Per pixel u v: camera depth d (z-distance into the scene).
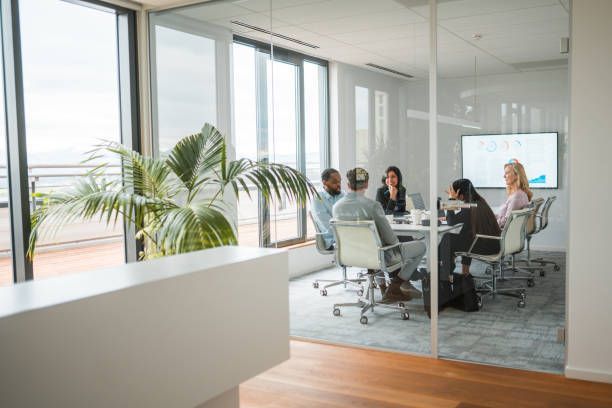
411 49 3.87
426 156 3.87
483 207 3.72
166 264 1.90
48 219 3.63
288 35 4.22
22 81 3.92
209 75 4.49
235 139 4.43
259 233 4.35
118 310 1.55
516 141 3.61
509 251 3.67
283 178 3.83
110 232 9.02
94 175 3.94
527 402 3.09
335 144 4.12
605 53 3.24
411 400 3.14
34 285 1.59
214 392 1.88
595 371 3.39
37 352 1.36
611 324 3.33
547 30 3.49
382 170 3.99
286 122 4.26
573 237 3.39
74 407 1.45
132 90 4.69
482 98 3.69
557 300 3.55
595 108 3.29
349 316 4.16
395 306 4.01
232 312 1.95
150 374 1.65
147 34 4.69
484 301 3.75
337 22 4.07
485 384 3.37
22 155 3.96
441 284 3.86
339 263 4.17
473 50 3.69
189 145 3.82
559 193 3.50
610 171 3.28
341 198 4.12
